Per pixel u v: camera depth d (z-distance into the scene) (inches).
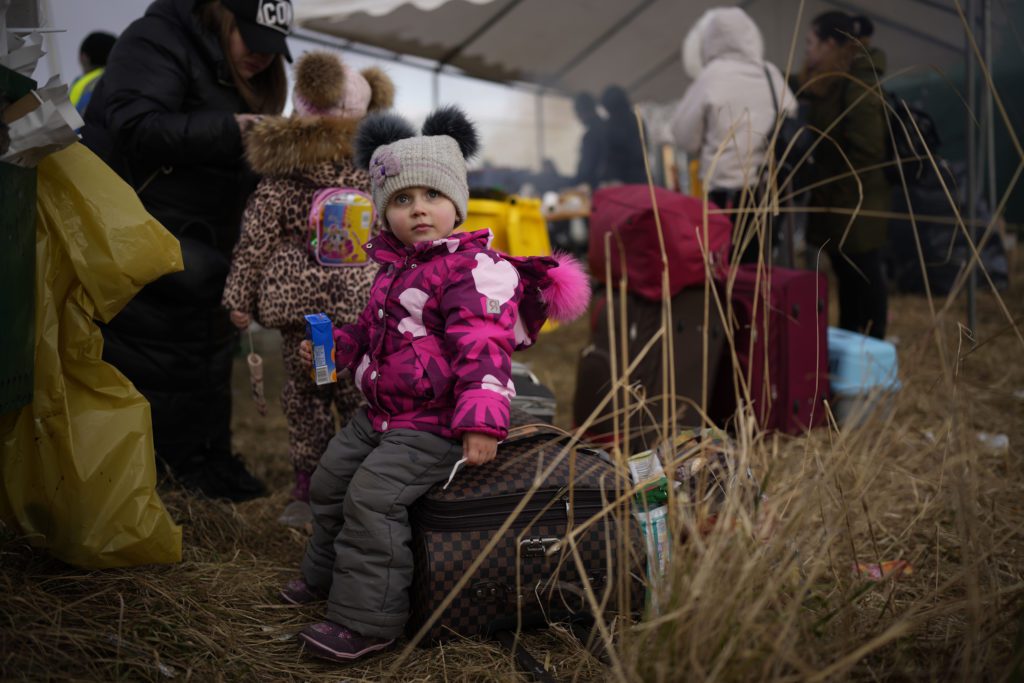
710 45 173.5
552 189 329.7
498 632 77.3
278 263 103.3
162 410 114.2
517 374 127.3
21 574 75.9
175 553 82.3
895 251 305.3
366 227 102.2
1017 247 359.9
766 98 168.7
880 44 297.4
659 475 72.1
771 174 82.8
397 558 74.4
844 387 144.6
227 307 104.3
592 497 77.9
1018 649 59.7
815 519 83.0
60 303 80.7
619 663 58.0
